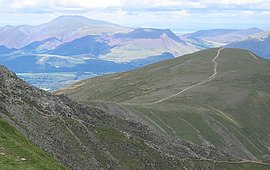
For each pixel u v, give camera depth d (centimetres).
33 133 6500
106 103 14425
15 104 7112
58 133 7169
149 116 15275
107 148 8156
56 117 7762
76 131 7825
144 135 10406
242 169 11925
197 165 10475
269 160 13775
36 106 7719
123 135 9269
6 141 4481
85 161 6894
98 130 8725
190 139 14588
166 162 9312
